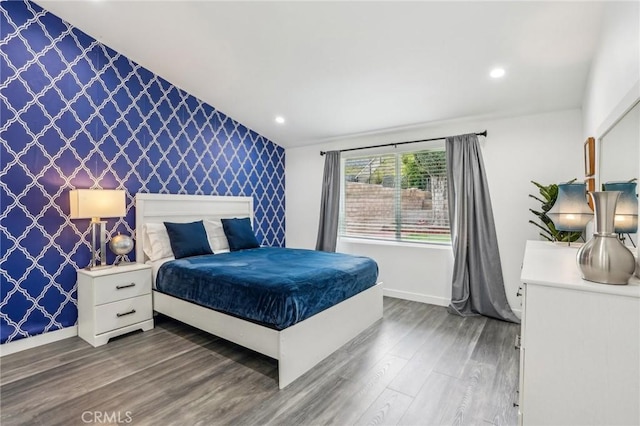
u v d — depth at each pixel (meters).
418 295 3.97
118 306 2.82
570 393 1.17
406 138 4.10
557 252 1.94
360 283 2.93
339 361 2.41
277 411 1.82
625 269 1.12
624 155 1.53
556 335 1.19
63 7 2.63
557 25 2.11
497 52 2.45
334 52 2.74
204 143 4.02
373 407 1.86
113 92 3.14
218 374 2.22
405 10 2.18
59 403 1.88
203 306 2.62
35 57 2.64
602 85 2.06
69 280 2.86
